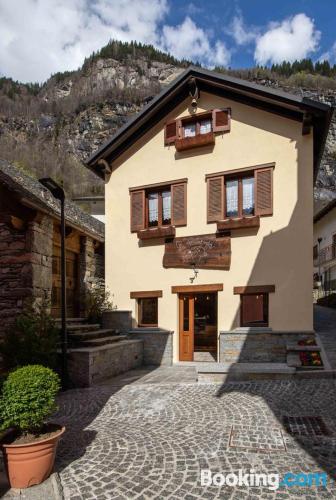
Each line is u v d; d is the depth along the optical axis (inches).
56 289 454.6
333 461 177.9
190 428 222.8
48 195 518.9
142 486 160.4
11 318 366.6
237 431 215.2
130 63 4259.4
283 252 417.7
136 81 4168.3
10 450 156.3
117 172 514.9
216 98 468.4
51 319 346.9
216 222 450.3
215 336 496.4
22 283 368.8
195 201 465.4
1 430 163.9
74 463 182.4
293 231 416.2
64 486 161.5
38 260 381.4
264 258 425.1
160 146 492.7
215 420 233.9
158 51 4712.1
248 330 410.9
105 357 362.6
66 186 1822.1
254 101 445.4
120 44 4522.6
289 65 3863.2
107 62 4190.5
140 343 450.9
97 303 480.4
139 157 503.8
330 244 972.6
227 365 350.6
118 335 456.8
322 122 416.8
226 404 262.7
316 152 474.3
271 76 3531.0
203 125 478.6
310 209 411.8
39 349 319.0
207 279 446.9
